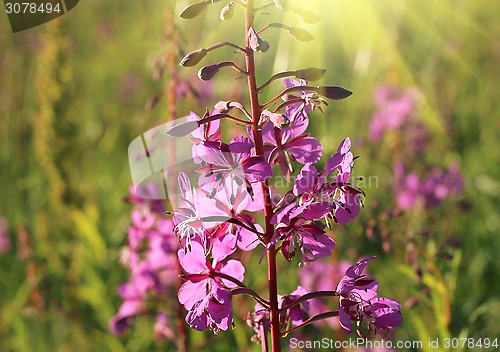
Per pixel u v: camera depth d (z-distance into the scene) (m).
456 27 11.65
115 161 10.37
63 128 8.94
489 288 7.54
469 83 11.77
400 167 8.74
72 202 8.84
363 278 3.33
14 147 10.39
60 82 9.00
